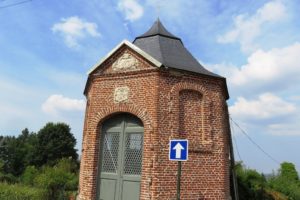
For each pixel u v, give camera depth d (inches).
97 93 507.5
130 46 486.6
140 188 446.6
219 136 491.2
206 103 490.0
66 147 2065.7
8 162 2252.7
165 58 502.6
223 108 526.9
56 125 2094.0
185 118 473.7
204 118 483.8
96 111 500.4
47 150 2025.1
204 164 465.7
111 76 499.5
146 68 470.6
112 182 472.4
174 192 435.8
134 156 467.5
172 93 465.7
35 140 2146.9
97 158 488.7
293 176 1301.7
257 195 830.5
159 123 448.1
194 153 462.3
